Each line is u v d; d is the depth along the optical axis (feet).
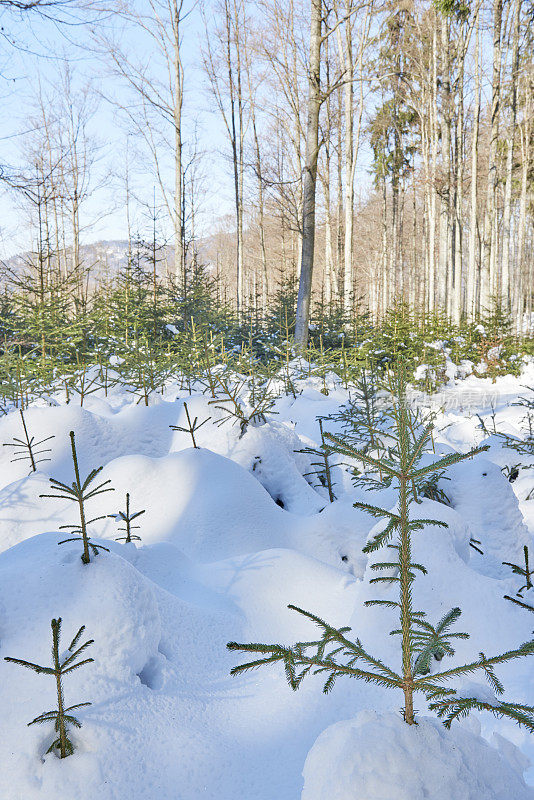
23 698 7.54
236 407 18.62
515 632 9.70
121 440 19.20
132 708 7.98
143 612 8.76
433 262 82.89
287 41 70.54
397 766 5.72
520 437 25.48
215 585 12.00
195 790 7.34
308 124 45.03
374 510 6.95
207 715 8.52
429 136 93.97
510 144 73.87
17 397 23.44
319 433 22.18
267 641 10.61
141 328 33.32
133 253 38.75
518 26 75.46
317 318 45.03
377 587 10.59
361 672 6.25
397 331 49.26
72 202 90.38
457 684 8.92
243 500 14.76
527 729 7.89
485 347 53.78
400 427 7.19
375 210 149.38
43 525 14.67
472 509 14.89
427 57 84.33
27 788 6.93
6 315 35.76
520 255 85.66
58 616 8.25
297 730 8.41
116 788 7.10
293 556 13.03
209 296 44.09
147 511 14.56
